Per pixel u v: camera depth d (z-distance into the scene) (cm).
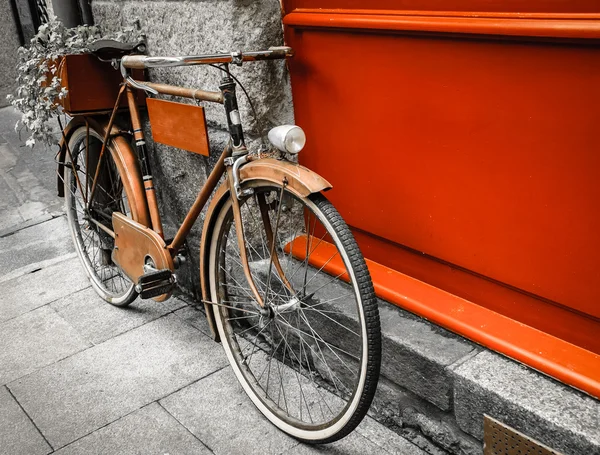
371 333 211
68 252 463
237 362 280
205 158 314
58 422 279
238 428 266
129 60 270
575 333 221
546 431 201
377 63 254
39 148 682
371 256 292
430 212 255
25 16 845
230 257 292
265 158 235
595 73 191
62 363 318
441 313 248
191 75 309
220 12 277
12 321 360
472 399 222
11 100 352
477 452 230
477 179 234
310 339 288
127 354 319
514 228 227
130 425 272
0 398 297
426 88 240
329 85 277
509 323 238
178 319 345
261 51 254
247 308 316
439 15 224
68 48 327
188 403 282
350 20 253
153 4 313
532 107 209
